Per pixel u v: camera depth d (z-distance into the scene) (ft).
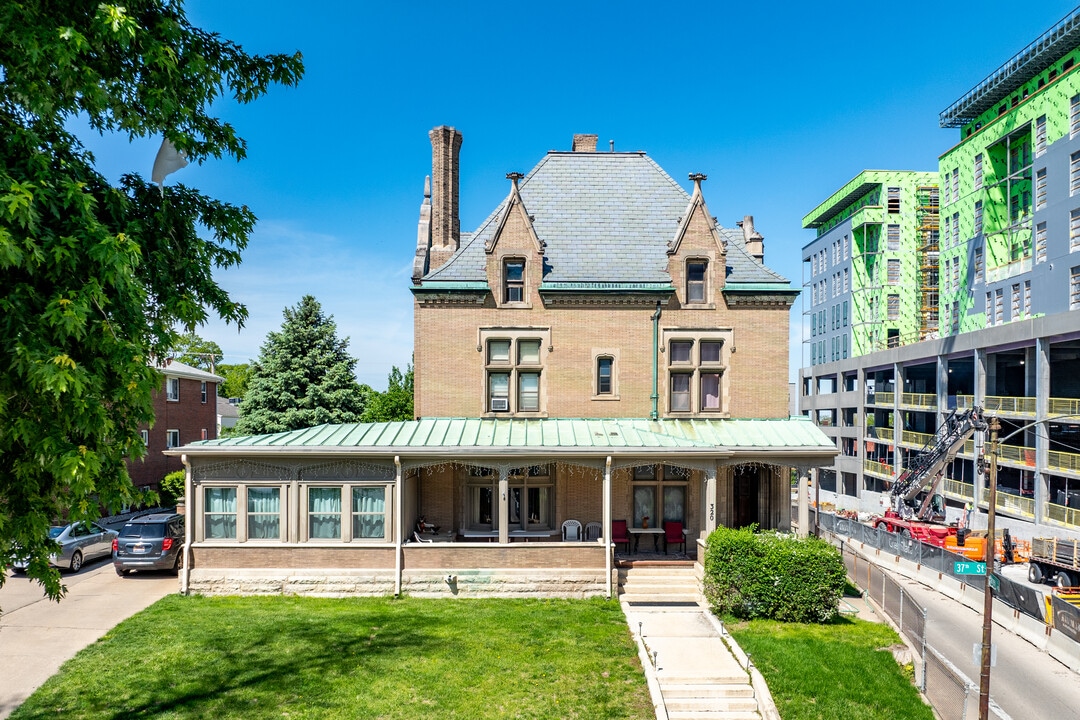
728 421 79.56
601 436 73.92
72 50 25.98
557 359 79.87
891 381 212.02
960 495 152.56
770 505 81.35
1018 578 98.27
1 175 24.48
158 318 33.17
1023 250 151.94
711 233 80.48
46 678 46.16
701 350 80.79
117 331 28.32
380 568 67.92
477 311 79.51
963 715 41.57
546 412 79.46
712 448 70.64
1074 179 132.46
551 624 58.29
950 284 183.21
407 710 42.29
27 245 24.48
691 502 79.46
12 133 27.14
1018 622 72.02
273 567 67.72
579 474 78.74
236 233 35.94
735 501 83.66
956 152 180.55
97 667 47.85
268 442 68.80
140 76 31.30
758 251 91.61
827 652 52.65
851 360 217.56
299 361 120.57
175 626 56.49
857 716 43.60
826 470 238.27
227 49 35.86
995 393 153.58
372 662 49.21
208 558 67.67
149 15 32.32
